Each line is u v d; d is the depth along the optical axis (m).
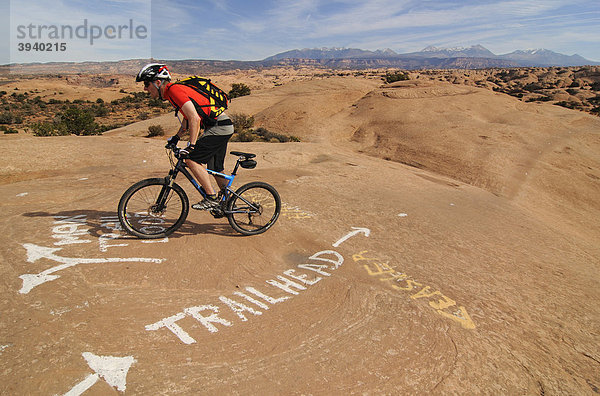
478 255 4.81
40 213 4.57
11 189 5.91
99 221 4.36
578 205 12.59
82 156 8.93
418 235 5.27
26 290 2.82
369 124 23.92
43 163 8.17
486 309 3.36
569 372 2.64
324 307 3.10
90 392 1.95
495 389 2.35
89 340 2.35
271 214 4.78
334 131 23.59
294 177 8.24
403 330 2.86
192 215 4.94
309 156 11.76
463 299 3.48
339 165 10.50
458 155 15.88
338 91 33.56
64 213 4.60
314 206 6.07
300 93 34.25
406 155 16.97
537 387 2.43
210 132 3.86
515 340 2.94
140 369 2.16
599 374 2.67
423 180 10.48
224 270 3.58
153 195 4.27
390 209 6.42
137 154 9.55
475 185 12.84
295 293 3.30
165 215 4.61
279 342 2.58
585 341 3.10
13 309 2.58
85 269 3.23
